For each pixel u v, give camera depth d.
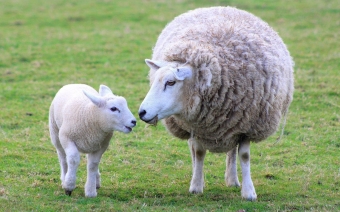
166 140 18.42
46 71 27.47
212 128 12.57
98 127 12.23
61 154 13.65
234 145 13.14
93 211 11.79
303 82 24.69
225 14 14.45
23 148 17.14
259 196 13.28
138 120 20.41
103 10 42.75
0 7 44.38
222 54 12.30
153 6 43.38
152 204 12.54
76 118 12.24
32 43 33.50
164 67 11.93
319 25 36.66
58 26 38.47
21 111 21.34
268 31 14.02
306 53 30.19
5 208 11.84
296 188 13.98
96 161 12.73
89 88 13.66
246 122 12.48
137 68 27.94
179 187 14.16
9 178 14.34
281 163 16.38
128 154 16.86
